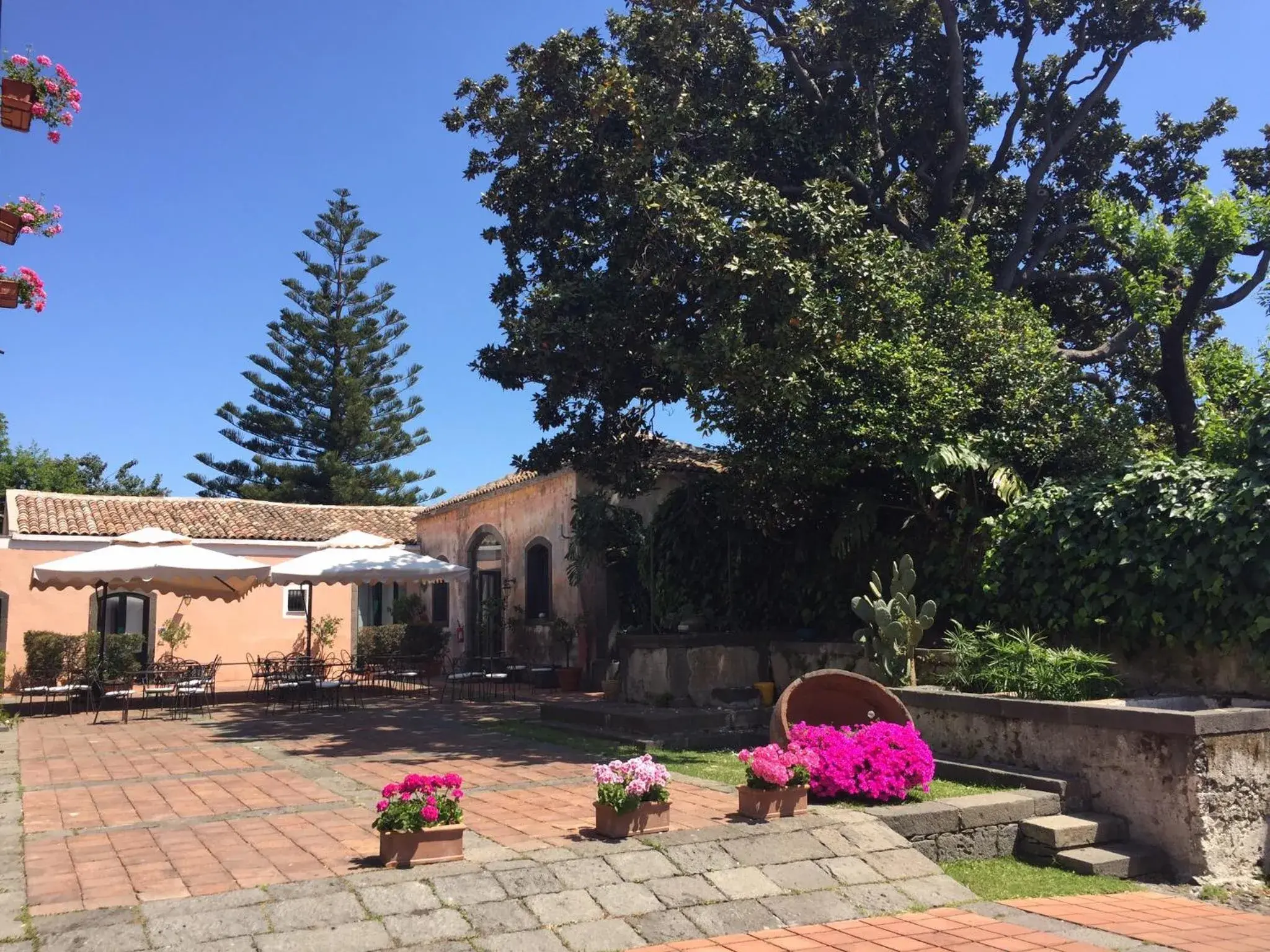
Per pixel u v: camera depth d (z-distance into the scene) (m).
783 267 9.03
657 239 10.52
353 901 4.28
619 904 4.55
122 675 14.63
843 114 14.70
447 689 16.81
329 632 20.58
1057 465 10.48
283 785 7.47
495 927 4.21
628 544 16.44
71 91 6.13
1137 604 7.87
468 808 6.43
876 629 9.27
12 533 17.62
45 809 6.53
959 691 8.16
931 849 5.86
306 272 35.16
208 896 4.27
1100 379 16.19
